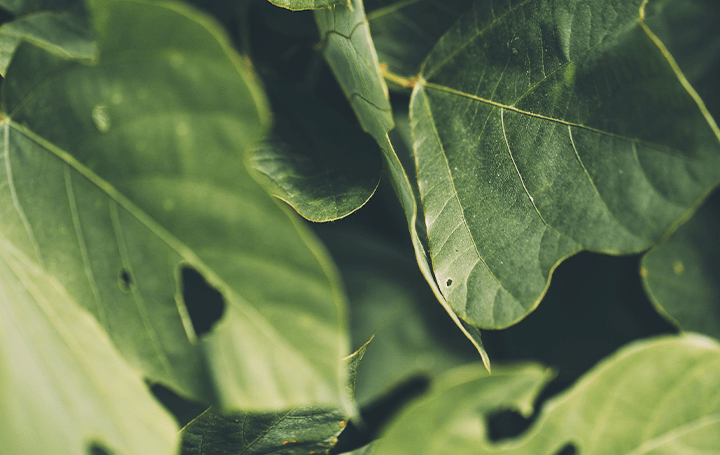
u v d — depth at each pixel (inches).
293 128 19.3
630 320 20.1
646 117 18.2
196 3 19.8
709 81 20.7
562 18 18.8
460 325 18.4
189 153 16.7
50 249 17.4
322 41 19.6
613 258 20.3
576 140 18.6
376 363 19.4
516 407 18.5
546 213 18.7
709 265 19.9
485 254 18.9
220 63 16.4
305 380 16.9
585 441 19.0
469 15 19.4
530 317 20.0
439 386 17.9
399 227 20.4
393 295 19.8
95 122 16.9
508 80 19.1
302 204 18.6
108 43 16.5
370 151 19.1
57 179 17.2
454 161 19.3
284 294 16.7
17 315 17.8
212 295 18.1
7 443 17.0
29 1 19.5
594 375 18.7
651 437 19.0
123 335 17.4
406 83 19.9
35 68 17.0
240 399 17.0
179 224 16.9
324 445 19.1
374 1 19.7
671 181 18.1
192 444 18.8
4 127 17.3
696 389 18.8
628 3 18.4
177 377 17.3
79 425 17.8
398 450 18.2
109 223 17.1
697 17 20.7
